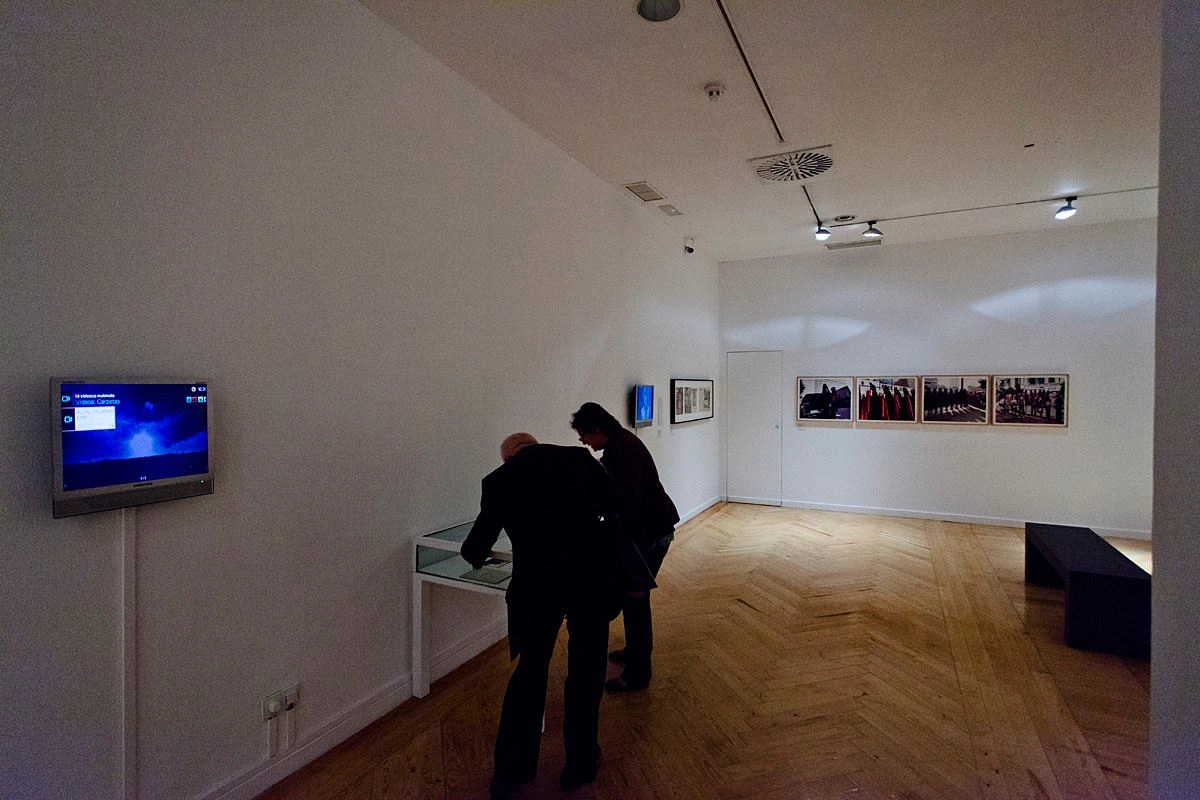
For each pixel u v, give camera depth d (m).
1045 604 4.12
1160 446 1.09
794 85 3.31
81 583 1.72
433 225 3.03
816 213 5.64
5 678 1.58
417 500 2.92
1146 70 3.15
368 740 2.53
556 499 2.20
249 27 2.17
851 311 7.13
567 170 4.27
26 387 1.61
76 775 1.71
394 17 2.70
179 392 1.91
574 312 4.36
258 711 2.20
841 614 3.94
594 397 4.66
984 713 2.73
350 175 2.56
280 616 2.28
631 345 5.32
